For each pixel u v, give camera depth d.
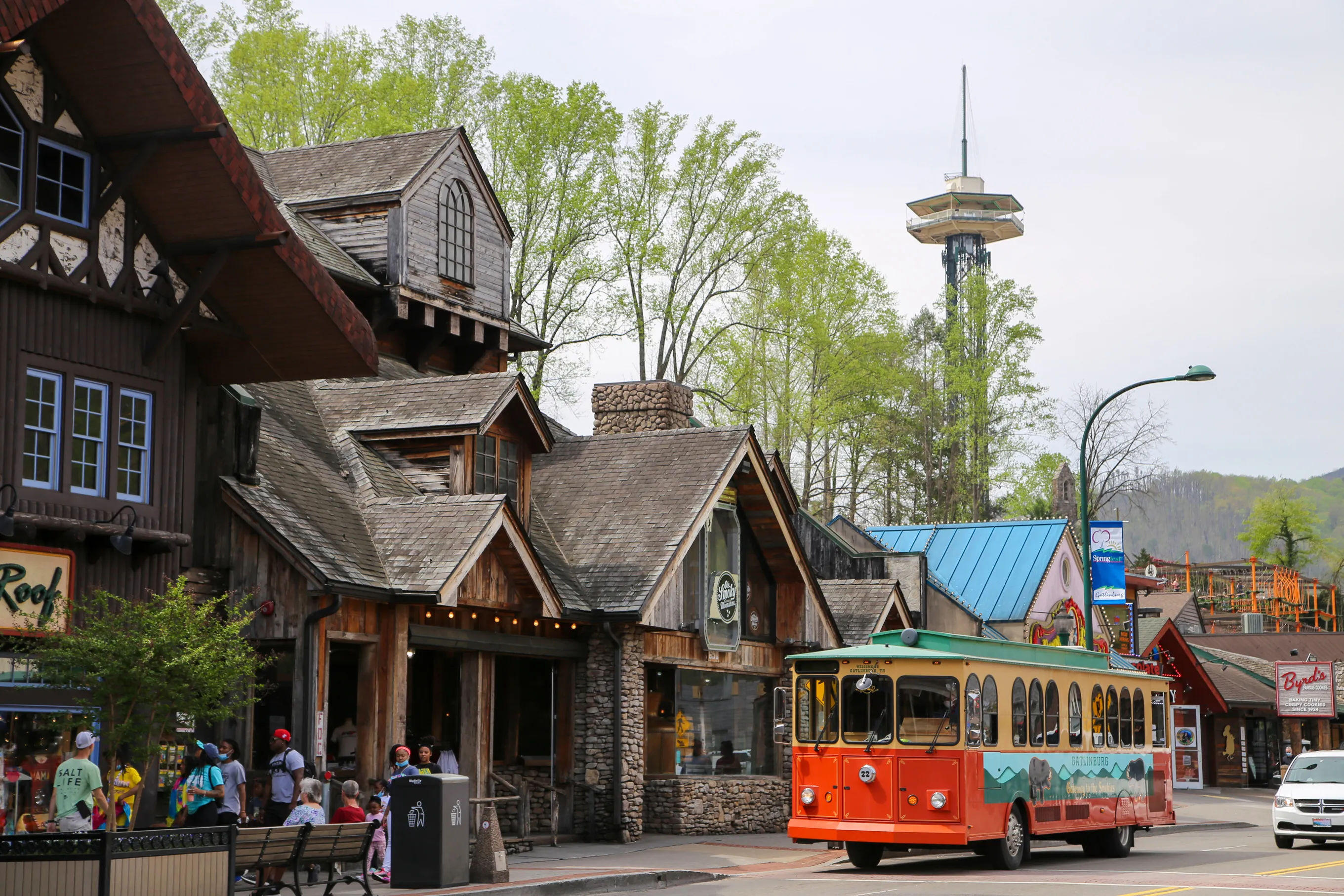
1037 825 23.23
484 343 32.00
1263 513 121.12
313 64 42.06
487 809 18.89
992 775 22.12
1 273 17.14
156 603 17.20
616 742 26.11
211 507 21.16
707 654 29.23
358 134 41.25
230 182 18.70
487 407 24.98
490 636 24.09
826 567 41.81
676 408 32.56
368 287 28.69
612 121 43.56
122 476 18.86
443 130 31.05
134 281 18.97
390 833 18.73
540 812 26.11
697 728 29.55
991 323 71.38
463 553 21.92
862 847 22.89
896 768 21.69
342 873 19.61
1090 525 34.00
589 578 26.84
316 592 20.25
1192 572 102.38
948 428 71.06
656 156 46.84
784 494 31.00
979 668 22.20
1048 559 47.53
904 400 73.81
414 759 24.16
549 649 25.55
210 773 18.03
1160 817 28.02
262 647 20.94
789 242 48.09
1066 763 24.39
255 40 41.66
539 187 42.47
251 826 19.16
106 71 18.05
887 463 73.56
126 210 18.95
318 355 20.67
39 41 17.86
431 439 24.80
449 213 31.03
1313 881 19.78
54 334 17.98
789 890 18.83
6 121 17.59
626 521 28.08
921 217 115.81
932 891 18.38
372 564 21.84
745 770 30.80
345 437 25.02
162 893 13.54
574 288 44.03
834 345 54.00
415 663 24.73
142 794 19.00
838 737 22.16
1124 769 26.56
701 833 28.45
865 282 54.66
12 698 17.17
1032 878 20.47
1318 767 29.78
